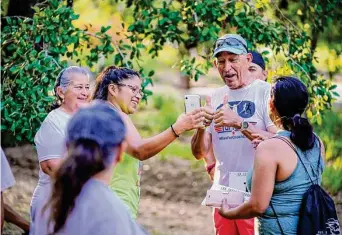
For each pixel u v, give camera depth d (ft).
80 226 12.50
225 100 20.88
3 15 32.01
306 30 33.58
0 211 17.43
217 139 21.18
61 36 28.71
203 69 31.07
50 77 27.96
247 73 21.03
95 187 12.67
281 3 33.83
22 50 28.71
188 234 35.04
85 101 19.85
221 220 21.24
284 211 16.29
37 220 13.00
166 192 42.50
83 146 12.67
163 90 66.03
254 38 30.14
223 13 29.99
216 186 20.04
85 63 29.48
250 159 20.66
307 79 30.25
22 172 41.32
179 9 30.96
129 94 19.44
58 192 12.64
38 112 27.99
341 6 33.47
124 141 12.99
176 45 32.32
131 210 19.52
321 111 31.40
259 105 20.77
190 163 48.16
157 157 49.32
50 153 19.26
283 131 16.48
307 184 16.37
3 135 30.68
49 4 29.37
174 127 19.39
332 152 38.50
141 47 30.07
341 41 35.50
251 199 16.33
